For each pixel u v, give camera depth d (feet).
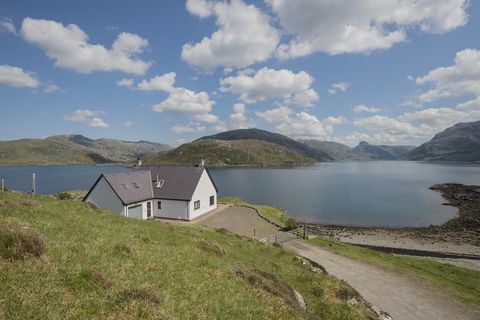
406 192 414.82
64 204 90.94
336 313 53.31
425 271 106.83
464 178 607.78
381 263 112.37
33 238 32.55
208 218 178.81
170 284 35.27
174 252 51.67
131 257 41.01
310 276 70.03
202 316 29.37
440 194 391.04
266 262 75.05
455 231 216.33
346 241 194.49
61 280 27.61
